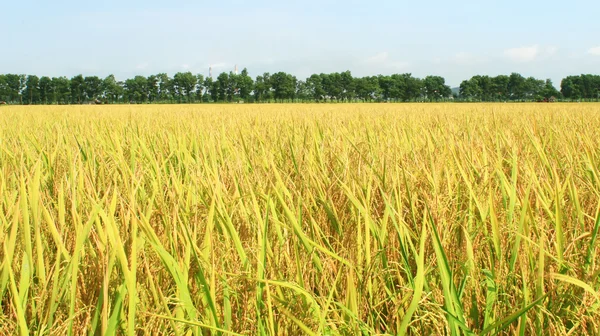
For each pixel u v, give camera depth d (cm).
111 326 136
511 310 165
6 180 282
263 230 185
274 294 159
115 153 380
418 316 167
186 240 166
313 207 263
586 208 244
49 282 168
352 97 9775
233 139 492
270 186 261
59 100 9206
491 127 699
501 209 238
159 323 150
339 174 300
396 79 9988
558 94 9781
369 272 175
